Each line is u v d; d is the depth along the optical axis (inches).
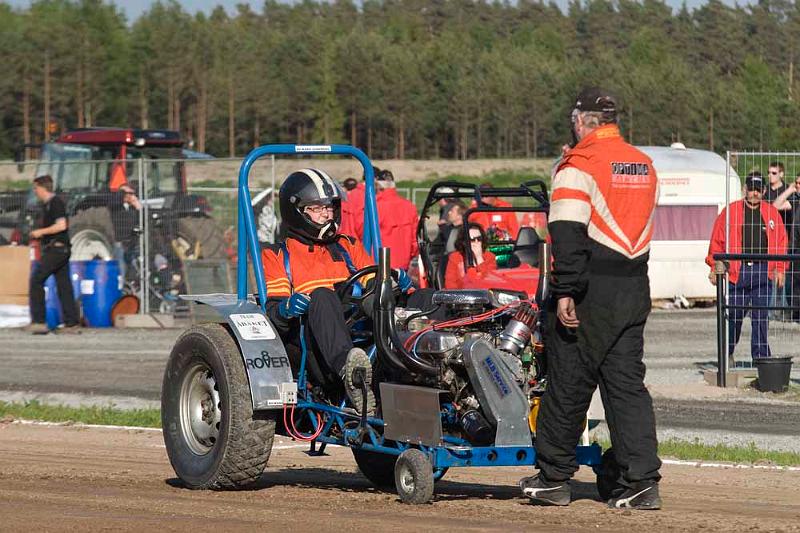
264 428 778.8
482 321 744.3
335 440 780.6
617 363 695.7
